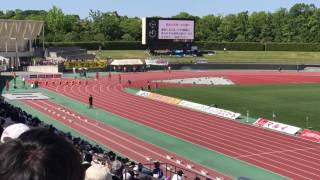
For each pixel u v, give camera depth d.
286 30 172.12
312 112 59.81
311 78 108.06
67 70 114.62
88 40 161.25
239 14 178.75
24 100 69.88
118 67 120.06
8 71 111.25
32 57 128.00
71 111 60.41
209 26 177.75
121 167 21.42
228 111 57.47
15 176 2.34
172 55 138.62
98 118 55.72
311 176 33.09
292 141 44.00
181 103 66.62
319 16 169.88
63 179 2.43
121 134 46.69
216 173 33.75
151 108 63.88
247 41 173.50
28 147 2.45
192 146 41.91
